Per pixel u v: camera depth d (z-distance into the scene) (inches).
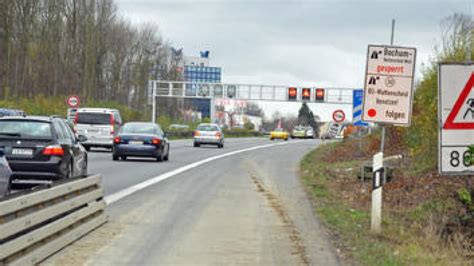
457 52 795.4
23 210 339.3
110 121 1465.3
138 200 634.2
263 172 1042.7
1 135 652.7
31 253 346.3
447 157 442.0
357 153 1261.1
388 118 470.9
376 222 481.7
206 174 954.1
